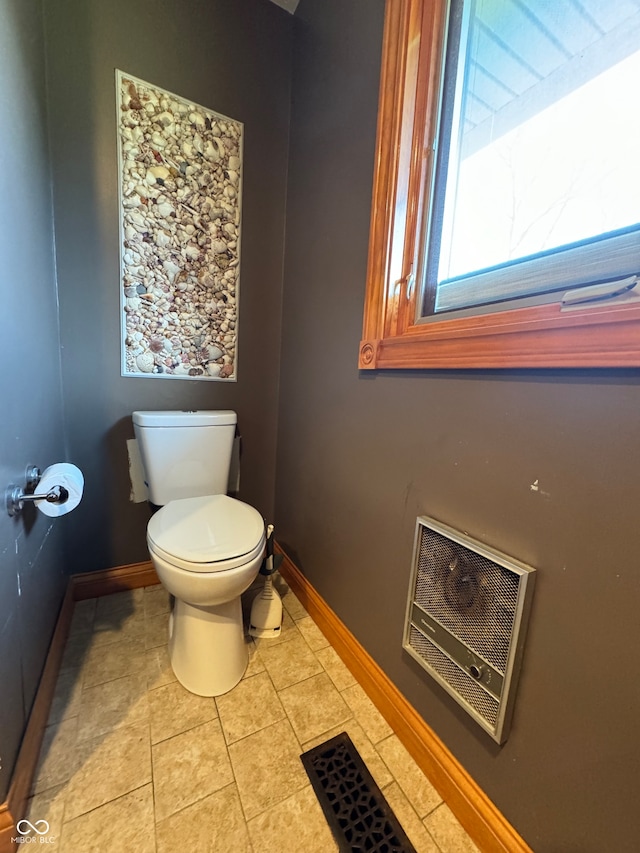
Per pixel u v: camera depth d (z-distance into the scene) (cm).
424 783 84
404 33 87
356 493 113
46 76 112
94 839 72
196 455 137
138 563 150
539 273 69
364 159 104
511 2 73
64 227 121
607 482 53
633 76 55
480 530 73
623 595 51
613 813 53
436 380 82
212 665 104
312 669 115
